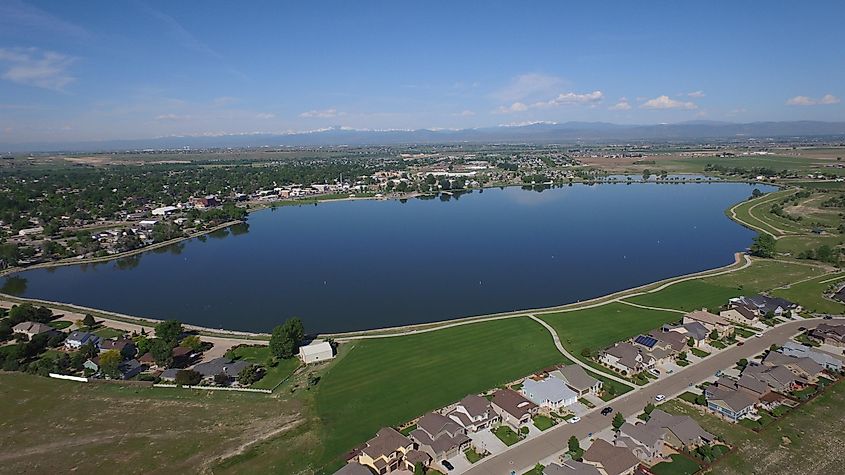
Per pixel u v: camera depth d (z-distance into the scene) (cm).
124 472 8669
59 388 11612
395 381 11650
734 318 14700
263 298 18488
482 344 13588
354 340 14112
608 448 8600
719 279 18888
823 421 9788
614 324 14750
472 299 17938
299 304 17788
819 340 13238
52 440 9594
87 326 15350
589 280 19850
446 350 13275
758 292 17188
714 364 12094
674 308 15938
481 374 11875
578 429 9612
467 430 9606
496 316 15750
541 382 10900
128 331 15112
